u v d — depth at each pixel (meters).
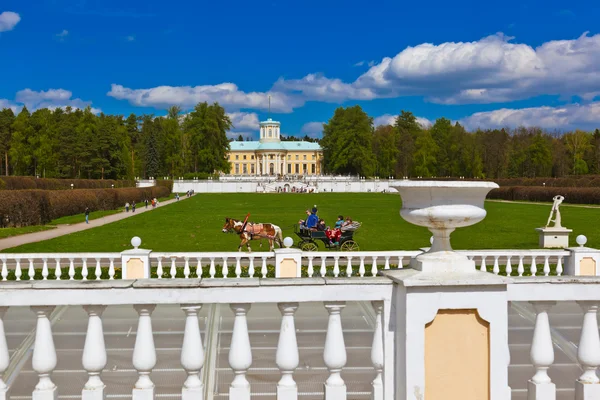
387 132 141.25
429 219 4.56
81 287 4.50
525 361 6.89
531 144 122.38
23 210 40.41
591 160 125.62
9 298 4.47
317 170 177.50
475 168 125.00
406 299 4.43
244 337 4.64
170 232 36.09
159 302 4.55
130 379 6.62
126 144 120.94
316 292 4.61
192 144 129.00
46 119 101.69
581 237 16.91
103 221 45.59
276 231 23.92
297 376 6.73
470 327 4.50
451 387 4.51
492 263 19.58
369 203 76.56
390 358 4.70
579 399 4.88
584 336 4.82
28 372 5.86
